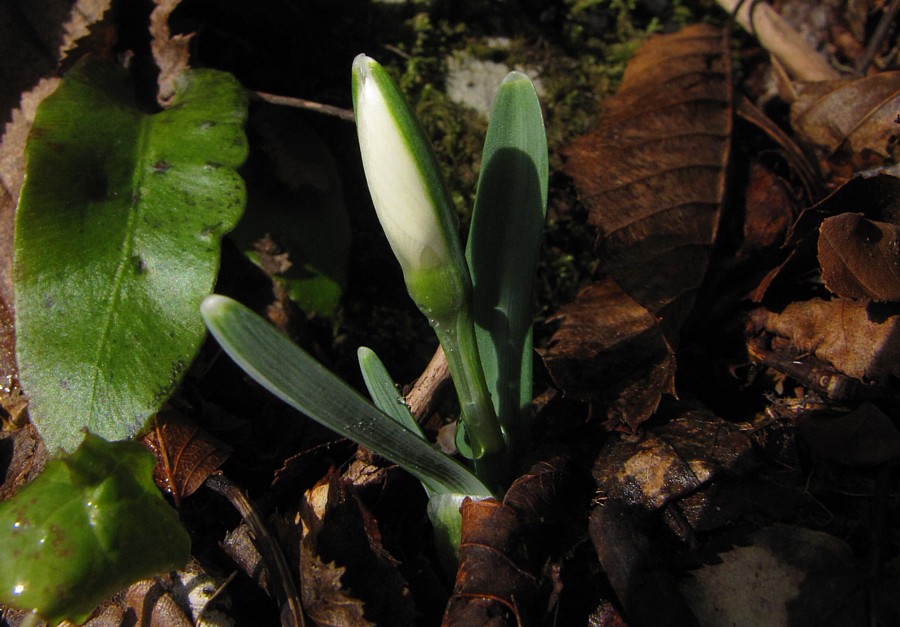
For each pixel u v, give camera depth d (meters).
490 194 0.10
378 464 0.11
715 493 0.11
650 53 0.16
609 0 0.17
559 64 0.16
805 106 0.15
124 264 0.11
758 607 0.10
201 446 0.11
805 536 0.10
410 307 0.14
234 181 0.12
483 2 0.16
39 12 0.14
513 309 0.10
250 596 0.10
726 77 0.15
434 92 0.15
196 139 0.12
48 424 0.11
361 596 0.10
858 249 0.11
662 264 0.13
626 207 0.14
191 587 0.10
